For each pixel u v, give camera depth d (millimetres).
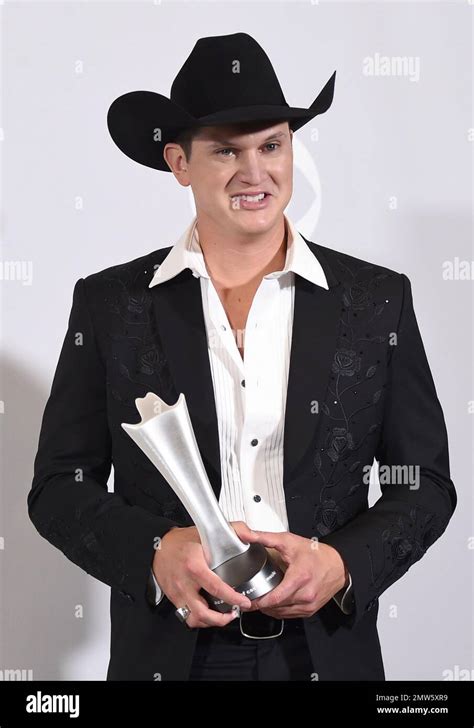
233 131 2145
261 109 2125
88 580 3277
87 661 3295
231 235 2252
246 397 2227
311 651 2156
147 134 2365
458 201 3070
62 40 3078
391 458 2361
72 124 3098
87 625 3287
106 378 2355
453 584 3215
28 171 3115
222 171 2182
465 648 3232
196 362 2252
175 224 3115
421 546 2260
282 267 2342
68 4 3070
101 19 3070
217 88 2217
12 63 3090
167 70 3074
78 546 2256
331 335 2271
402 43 3037
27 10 3078
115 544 2186
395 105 3043
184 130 2242
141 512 2213
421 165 3059
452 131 3055
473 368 3121
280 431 2232
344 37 3037
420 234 3072
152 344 2303
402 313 2336
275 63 3037
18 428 3215
